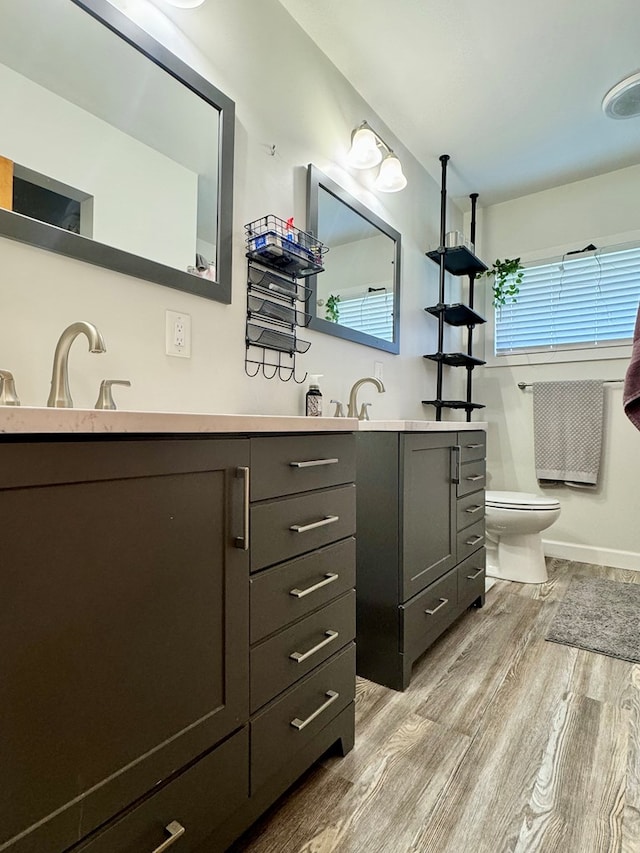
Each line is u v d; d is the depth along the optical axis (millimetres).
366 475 1600
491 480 3271
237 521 877
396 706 1453
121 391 1178
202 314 1391
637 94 2092
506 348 3230
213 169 1422
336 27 1773
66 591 623
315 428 1080
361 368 2160
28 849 584
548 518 2461
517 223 3162
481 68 1975
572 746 1262
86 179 1134
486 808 1059
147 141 1262
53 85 1089
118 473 681
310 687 1088
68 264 1073
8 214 969
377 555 1581
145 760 723
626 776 1151
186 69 1339
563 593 2398
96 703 659
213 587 834
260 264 1589
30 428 563
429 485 1715
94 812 657
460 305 2627
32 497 588
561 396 2955
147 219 1250
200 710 813
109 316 1151
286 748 1016
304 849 957
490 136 2451
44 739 602
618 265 2850
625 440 2822
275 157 1661
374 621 1593
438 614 1779
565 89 2100
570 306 3006
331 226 1936
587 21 1739
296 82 1762
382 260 2309
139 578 713
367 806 1066
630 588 2453
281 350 1676
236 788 891
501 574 2645
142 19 1244
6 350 966
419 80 2045
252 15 1570
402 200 2516
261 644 943
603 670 1655
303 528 1044
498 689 1543
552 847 958
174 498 764
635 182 2773
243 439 890
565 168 2789
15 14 1045
